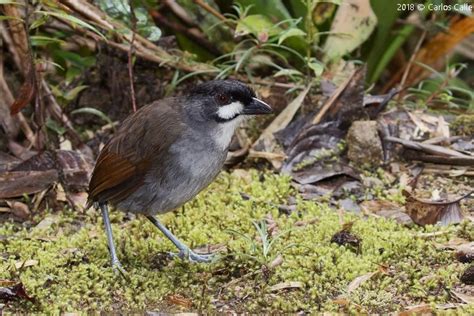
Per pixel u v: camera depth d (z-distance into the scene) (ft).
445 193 37.81
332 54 44.98
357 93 41.52
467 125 42.52
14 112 37.47
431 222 35.04
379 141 40.16
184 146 30.94
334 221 35.19
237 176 39.63
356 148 40.06
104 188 31.83
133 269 31.99
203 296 29.86
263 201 37.35
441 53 48.60
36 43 40.86
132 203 32.04
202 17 45.96
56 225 36.37
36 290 30.30
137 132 31.22
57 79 45.78
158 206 31.94
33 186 38.11
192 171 31.27
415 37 50.88
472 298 29.17
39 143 40.45
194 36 46.88
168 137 30.86
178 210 37.17
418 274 30.78
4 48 43.75
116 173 31.45
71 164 39.14
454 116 43.91
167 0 45.91
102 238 34.60
